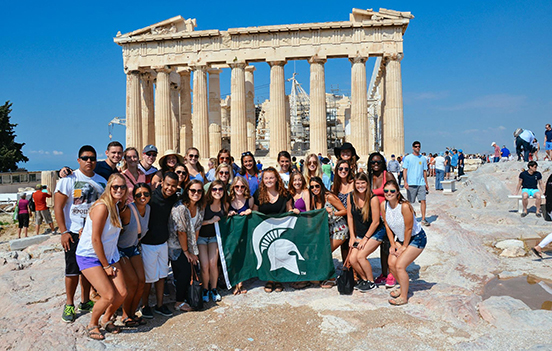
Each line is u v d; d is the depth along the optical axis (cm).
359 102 3628
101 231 649
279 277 869
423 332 642
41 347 610
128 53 3959
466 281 894
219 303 805
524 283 866
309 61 3734
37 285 971
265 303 793
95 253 663
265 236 879
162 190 757
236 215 870
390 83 3647
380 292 823
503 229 1344
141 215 734
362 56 3638
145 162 978
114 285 667
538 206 1456
